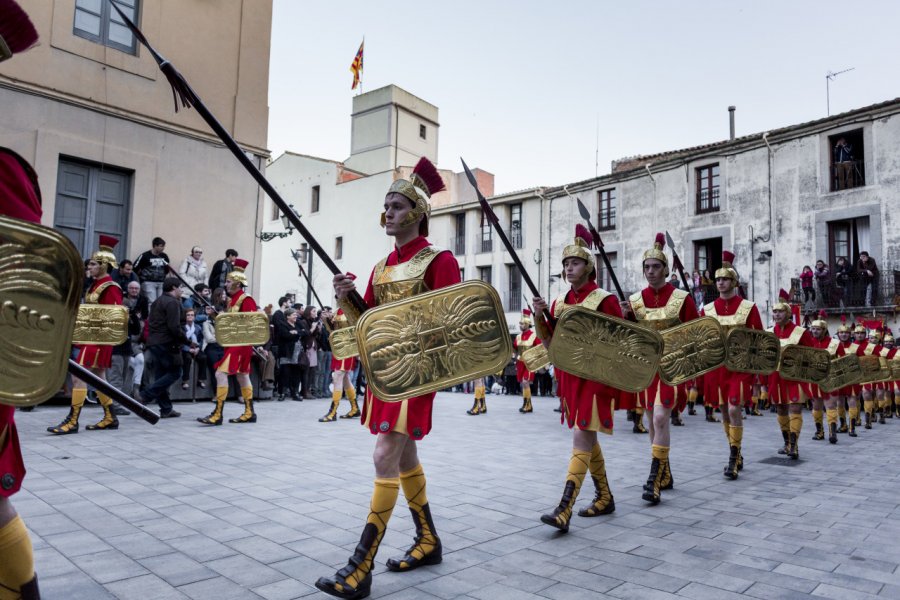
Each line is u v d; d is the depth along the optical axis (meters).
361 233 32.56
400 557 3.35
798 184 21.17
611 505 4.51
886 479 6.08
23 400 1.71
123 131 12.65
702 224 23.42
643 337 4.48
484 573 3.18
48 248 1.76
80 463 5.73
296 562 3.21
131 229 12.73
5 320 1.69
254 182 14.76
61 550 3.32
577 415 4.21
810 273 20.05
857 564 3.39
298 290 35.16
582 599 2.84
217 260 14.05
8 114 11.15
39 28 11.49
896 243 18.94
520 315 28.72
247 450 6.68
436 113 37.06
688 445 8.57
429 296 3.15
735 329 6.16
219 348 11.99
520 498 4.86
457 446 7.73
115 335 7.74
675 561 3.41
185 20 13.64
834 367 9.55
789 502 4.96
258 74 14.98
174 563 3.16
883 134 19.42
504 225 29.81
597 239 4.85
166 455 6.25
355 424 9.36
